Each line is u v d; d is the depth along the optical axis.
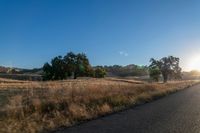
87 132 10.49
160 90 35.09
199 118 13.91
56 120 12.44
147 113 15.53
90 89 21.91
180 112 16.17
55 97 17.42
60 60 118.38
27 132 10.33
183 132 10.53
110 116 14.34
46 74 118.69
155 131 10.67
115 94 21.36
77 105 15.45
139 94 26.05
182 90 45.19
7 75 129.00
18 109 13.55
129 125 11.86
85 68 122.12
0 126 11.05
